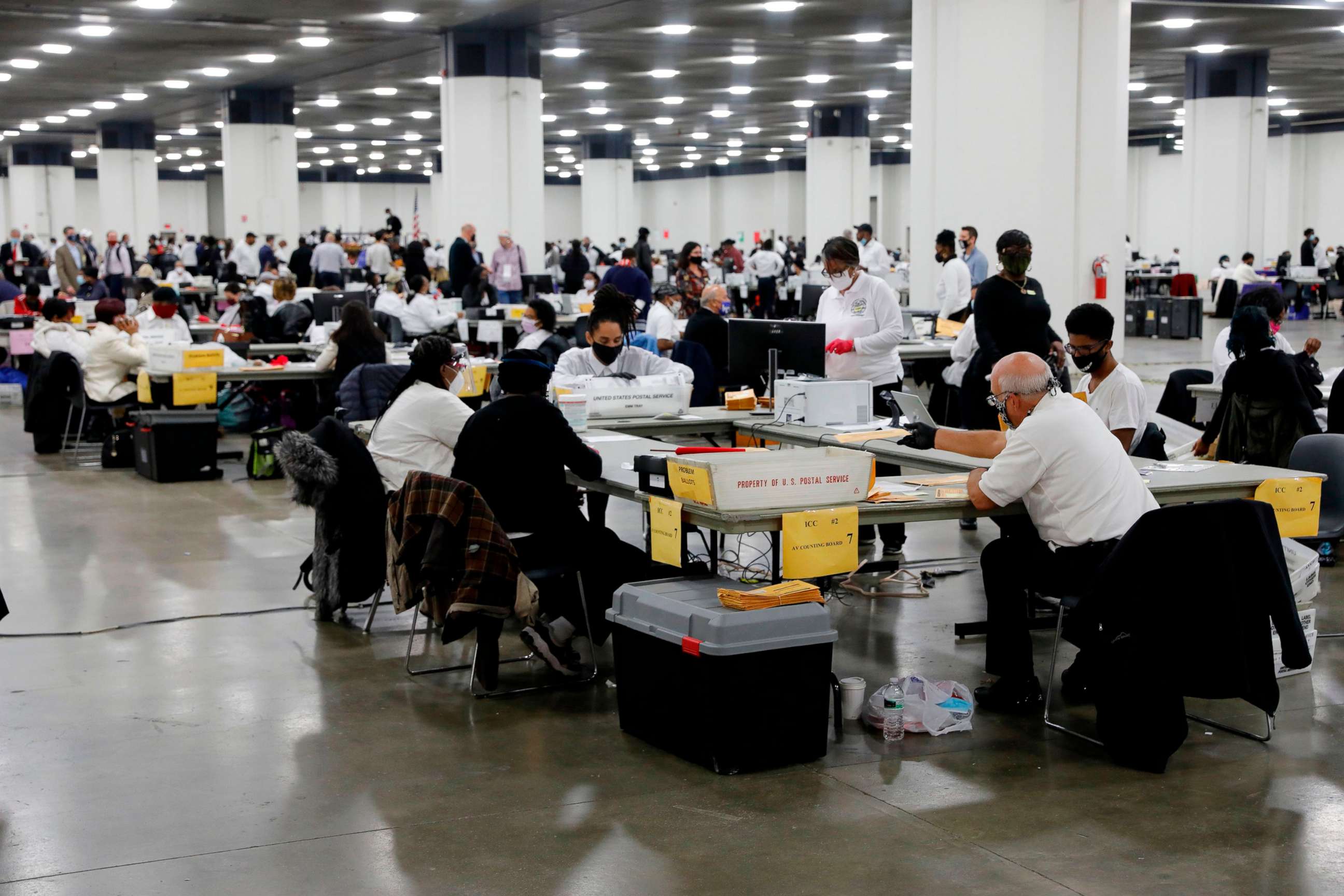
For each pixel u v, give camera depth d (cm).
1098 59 1284
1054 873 336
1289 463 612
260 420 1230
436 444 588
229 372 987
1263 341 647
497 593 461
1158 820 371
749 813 377
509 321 1442
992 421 720
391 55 2048
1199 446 680
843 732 448
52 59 2084
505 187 1822
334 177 4819
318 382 1026
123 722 462
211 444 993
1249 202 2314
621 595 442
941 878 334
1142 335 2223
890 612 608
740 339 691
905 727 446
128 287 2152
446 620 461
